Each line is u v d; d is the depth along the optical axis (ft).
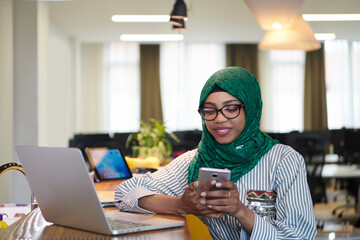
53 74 28.63
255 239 4.83
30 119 20.51
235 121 5.42
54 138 28.45
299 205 5.18
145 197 5.43
